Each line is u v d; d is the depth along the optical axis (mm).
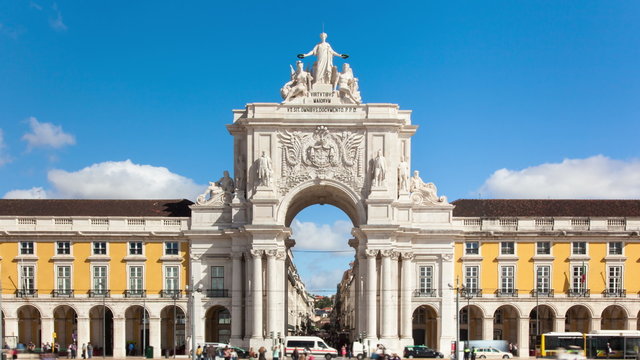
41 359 29750
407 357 32344
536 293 34219
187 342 33406
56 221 34469
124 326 33938
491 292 34531
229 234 34000
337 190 34125
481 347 32625
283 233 33625
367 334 32688
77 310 33875
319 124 33906
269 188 33500
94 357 33156
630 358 31391
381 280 33062
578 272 34625
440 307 34125
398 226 32938
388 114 34062
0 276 34062
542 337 31875
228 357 27125
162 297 34094
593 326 34219
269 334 32625
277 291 33344
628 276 34531
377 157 33562
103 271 34375
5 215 34625
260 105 34000
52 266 34219
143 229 34531
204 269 34281
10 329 33688
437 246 34469
